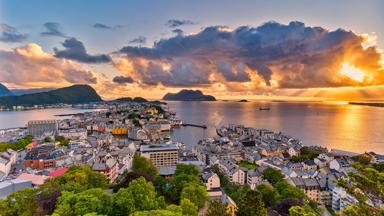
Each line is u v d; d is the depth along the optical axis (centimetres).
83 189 10681
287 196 12888
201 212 10894
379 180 4947
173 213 7250
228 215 9538
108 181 16262
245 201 9300
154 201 8994
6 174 18000
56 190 10131
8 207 8900
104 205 8394
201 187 11462
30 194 9419
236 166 19775
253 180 17725
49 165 19712
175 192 12331
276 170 17262
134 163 17062
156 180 13675
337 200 14350
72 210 7981
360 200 5178
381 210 4756
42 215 8938
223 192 13925
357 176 5169
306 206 11188
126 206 8206
